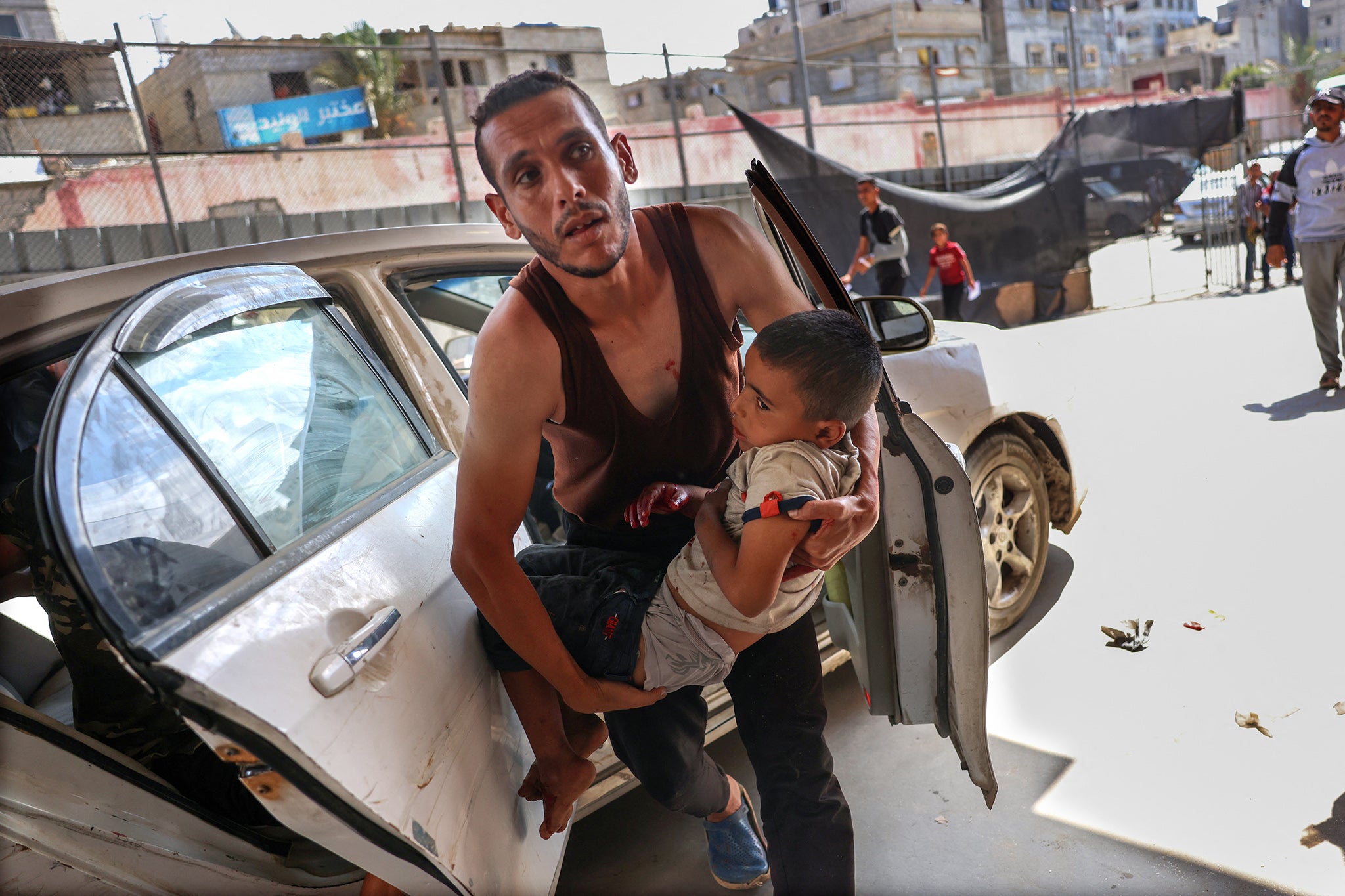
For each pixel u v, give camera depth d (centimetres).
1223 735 230
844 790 233
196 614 100
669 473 160
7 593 168
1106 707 250
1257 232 1044
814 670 166
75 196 909
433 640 134
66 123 935
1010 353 307
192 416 123
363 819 103
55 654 199
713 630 147
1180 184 1114
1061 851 200
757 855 196
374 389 174
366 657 114
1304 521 349
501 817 139
